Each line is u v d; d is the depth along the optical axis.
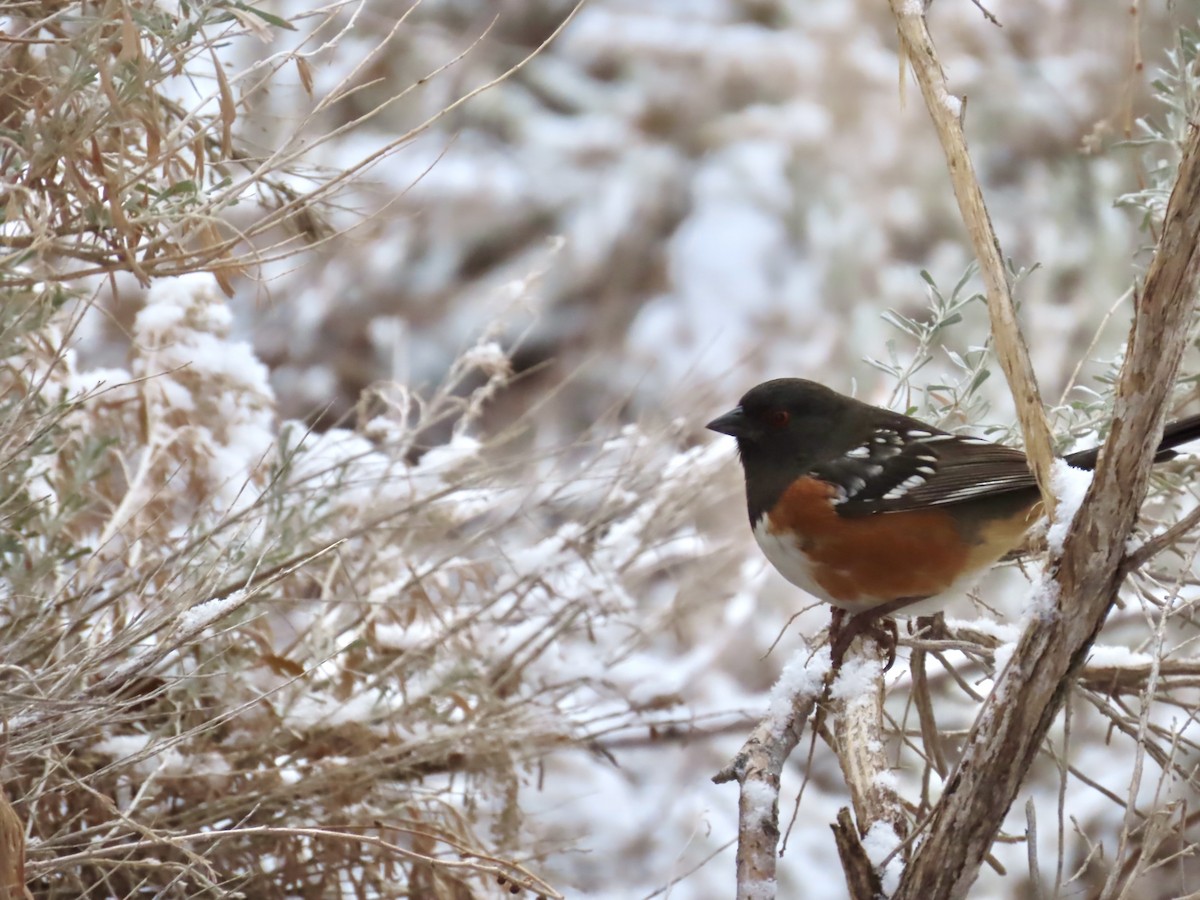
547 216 18.45
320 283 16.67
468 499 7.96
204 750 6.45
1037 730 4.27
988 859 5.32
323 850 6.47
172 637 5.32
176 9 5.27
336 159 11.29
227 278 5.47
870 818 5.05
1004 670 4.32
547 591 7.80
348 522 7.70
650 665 9.00
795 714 5.38
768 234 18.23
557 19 20.11
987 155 16.97
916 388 7.14
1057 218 15.48
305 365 16.50
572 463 9.55
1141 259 9.90
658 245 18.53
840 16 19.19
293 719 6.66
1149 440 3.97
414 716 7.05
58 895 6.04
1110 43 16.11
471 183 18.12
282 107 8.70
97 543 6.90
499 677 7.66
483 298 17.52
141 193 5.44
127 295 10.34
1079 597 4.16
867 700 5.73
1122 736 10.30
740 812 4.99
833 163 18.31
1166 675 6.11
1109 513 4.07
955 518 6.48
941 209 17.38
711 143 19.03
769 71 19.38
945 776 6.21
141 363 7.49
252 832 4.96
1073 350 13.82
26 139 4.92
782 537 6.79
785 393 6.98
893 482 6.53
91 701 4.87
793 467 6.88
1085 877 9.72
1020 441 7.46
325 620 7.08
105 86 4.79
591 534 8.48
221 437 7.45
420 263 17.72
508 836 7.07
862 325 15.91
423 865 6.61
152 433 7.04
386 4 18.02
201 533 6.59
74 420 6.82
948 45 17.33
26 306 5.13
